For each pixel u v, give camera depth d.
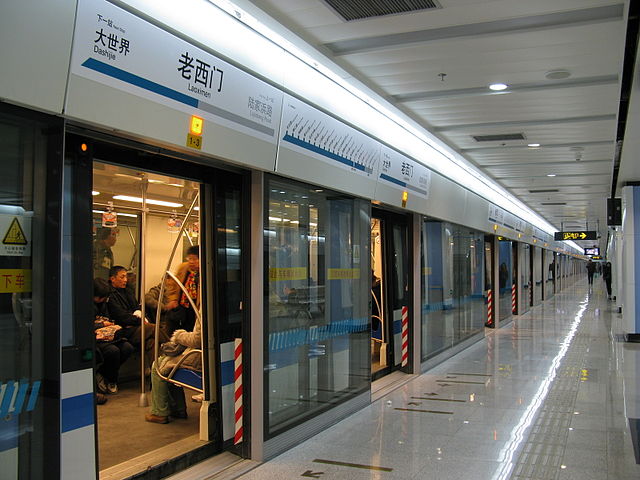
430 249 8.82
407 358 8.14
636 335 11.13
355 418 5.73
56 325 2.73
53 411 2.72
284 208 4.80
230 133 3.87
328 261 5.58
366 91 5.49
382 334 8.40
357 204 6.22
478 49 4.62
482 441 4.91
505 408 6.09
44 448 2.68
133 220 6.96
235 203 4.49
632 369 8.33
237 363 4.48
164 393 5.19
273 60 4.21
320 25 4.14
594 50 4.68
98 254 6.50
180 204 7.03
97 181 5.98
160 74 3.21
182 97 3.40
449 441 4.92
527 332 13.44
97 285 6.32
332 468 4.25
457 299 10.34
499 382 7.50
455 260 10.30
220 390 4.37
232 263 4.45
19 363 2.59
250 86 3.99
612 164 10.07
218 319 4.32
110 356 6.15
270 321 4.55
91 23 2.73
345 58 4.79
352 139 5.69
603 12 4.00
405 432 5.20
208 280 4.38
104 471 3.76
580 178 11.85
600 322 15.27
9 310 2.56
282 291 4.75
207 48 3.53
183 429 5.00
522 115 6.72
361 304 6.29
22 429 2.61
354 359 6.09
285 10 3.87
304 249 5.13
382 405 6.28
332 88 5.18
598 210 19.39
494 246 14.58
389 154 6.66
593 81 5.50
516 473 4.14
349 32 4.28
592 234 24.00
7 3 2.33
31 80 2.49
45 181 2.68
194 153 3.68
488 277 14.55
